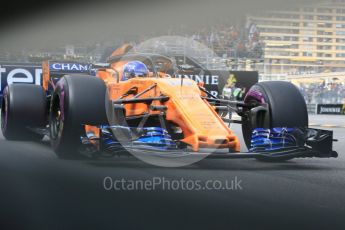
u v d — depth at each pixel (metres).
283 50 82.69
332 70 82.81
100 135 11.94
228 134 11.62
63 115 12.96
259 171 12.34
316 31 84.38
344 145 19.88
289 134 12.66
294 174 11.95
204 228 7.38
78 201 9.12
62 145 13.34
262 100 13.45
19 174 11.70
